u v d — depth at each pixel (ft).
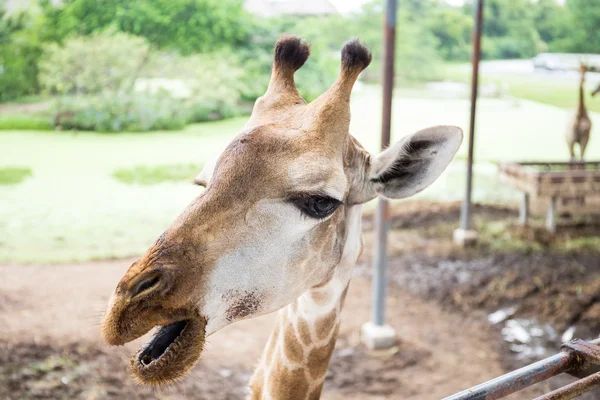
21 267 24.85
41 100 56.54
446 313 23.00
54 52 53.01
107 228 30.53
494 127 57.47
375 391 17.98
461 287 24.85
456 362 19.62
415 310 23.16
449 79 78.69
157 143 49.21
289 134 7.46
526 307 23.13
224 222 7.05
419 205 36.35
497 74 80.64
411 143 8.12
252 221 7.17
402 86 75.92
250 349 19.92
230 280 7.11
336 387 18.10
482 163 46.16
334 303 8.50
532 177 30.83
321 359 8.66
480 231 31.71
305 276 7.77
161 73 56.90
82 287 23.15
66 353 17.92
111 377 17.10
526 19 87.61
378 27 77.51
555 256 28.14
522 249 29.01
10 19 56.08
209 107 57.31
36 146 46.57
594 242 30.04
